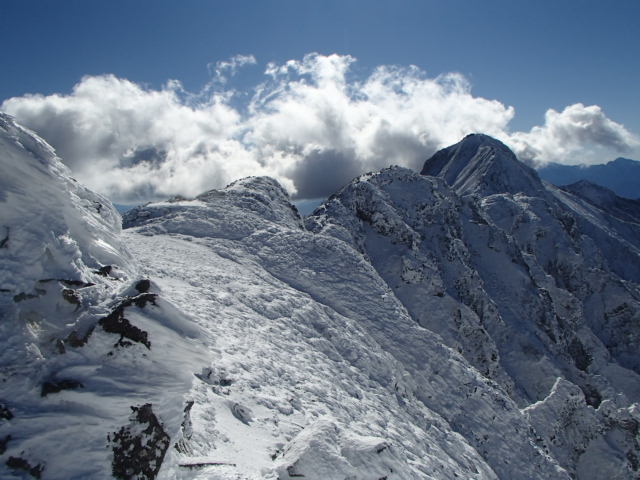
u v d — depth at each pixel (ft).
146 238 114.11
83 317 22.80
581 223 424.05
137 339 22.44
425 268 184.44
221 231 132.46
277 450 36.27
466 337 170.60
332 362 73.51
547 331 221.87
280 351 63.21
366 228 200.95
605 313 285.84
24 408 19.97
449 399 106.32
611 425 153.79
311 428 35.68
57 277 24.12
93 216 33.47
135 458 21.21
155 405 22.06
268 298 84.99
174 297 64.18
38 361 21.18
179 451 25.70
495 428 105.81
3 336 21.02
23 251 23.09
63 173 29.35
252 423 39.29
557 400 156.35
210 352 25.05
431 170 577.84
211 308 66.23
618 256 406.62
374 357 87.97
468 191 414.00
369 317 115.03
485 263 243.40
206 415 34.04
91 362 21.83
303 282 117.29
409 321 119.75
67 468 19.67
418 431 72.33
